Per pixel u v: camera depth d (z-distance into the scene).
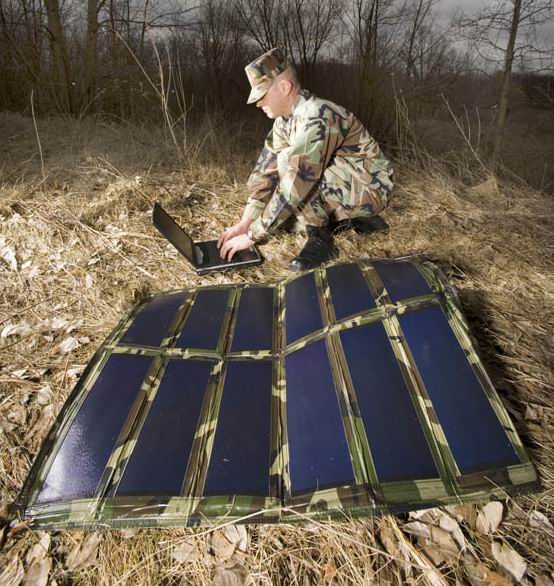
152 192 3.71
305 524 1.38
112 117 6.98
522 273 2.58
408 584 1.22
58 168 4.09
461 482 1.29
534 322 2.15
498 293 2.38
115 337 1.96
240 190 3.90
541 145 8.23
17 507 1.38
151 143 5.07
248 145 5.77
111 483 1.39
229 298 2.28
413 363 1.57
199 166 4.29
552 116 9.05
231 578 1.29
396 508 1.26
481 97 8.69
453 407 1.43
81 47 7.54
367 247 2.93
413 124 6.19
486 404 1.42
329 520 1.32
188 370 1.80
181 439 1.52
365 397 1.51
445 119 7.93
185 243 2.88
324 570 1.28
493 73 7.21
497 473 1.29
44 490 1.40
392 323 1.72
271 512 1.31
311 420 1.52
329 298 1.99
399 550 1.30
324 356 1.72
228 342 1.97
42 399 1.95
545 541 1.27
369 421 1.44
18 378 2.06
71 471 1.43
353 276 2.07
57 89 7.08
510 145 8.12
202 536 1.39
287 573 1.29
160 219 2.70
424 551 1.29
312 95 2.51
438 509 1.36
